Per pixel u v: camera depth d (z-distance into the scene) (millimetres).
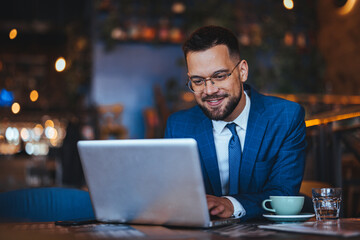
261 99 1679
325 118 2541
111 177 1160
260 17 7652
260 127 1590
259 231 1014
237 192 1594
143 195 1128
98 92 7281
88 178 1203
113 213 1207
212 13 7445
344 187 2658
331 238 889
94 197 1219
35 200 1642
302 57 7797
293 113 1623
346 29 7242
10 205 1603
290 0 4422
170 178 1067
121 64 7355
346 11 7250
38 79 10156
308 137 2703
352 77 7152
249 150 1577
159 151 1059
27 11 8641
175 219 1108
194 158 1022
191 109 1814
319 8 7922
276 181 1548
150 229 1102
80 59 8016
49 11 8688
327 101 6863
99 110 7043
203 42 1477
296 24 7836
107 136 7082
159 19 7367
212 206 1165
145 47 7422
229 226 1132
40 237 992
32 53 10188
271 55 7672
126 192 1152
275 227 1037
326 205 1235
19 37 9672
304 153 1633
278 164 1576
